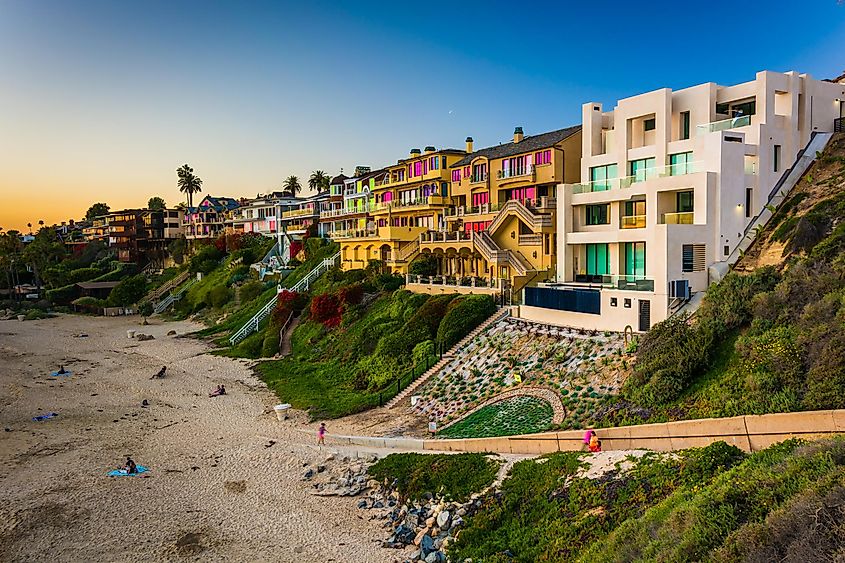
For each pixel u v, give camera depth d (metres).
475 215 60.56
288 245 102.75
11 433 38.09
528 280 48.91
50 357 64.25
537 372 35.00
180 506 27.64
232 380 52.00
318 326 61.72
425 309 48.91
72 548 24.17
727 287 29.78
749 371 24.25
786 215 34.81
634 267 41.41
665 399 26.06
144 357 63.16
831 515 13.74
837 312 23.48
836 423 19.31
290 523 25.80
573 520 20.81
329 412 40.84
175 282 112.44
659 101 41.03
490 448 28.91
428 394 38.94
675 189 36.59
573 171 52.66
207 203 147.12
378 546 23.64
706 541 15.53
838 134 38.53
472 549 21.78
